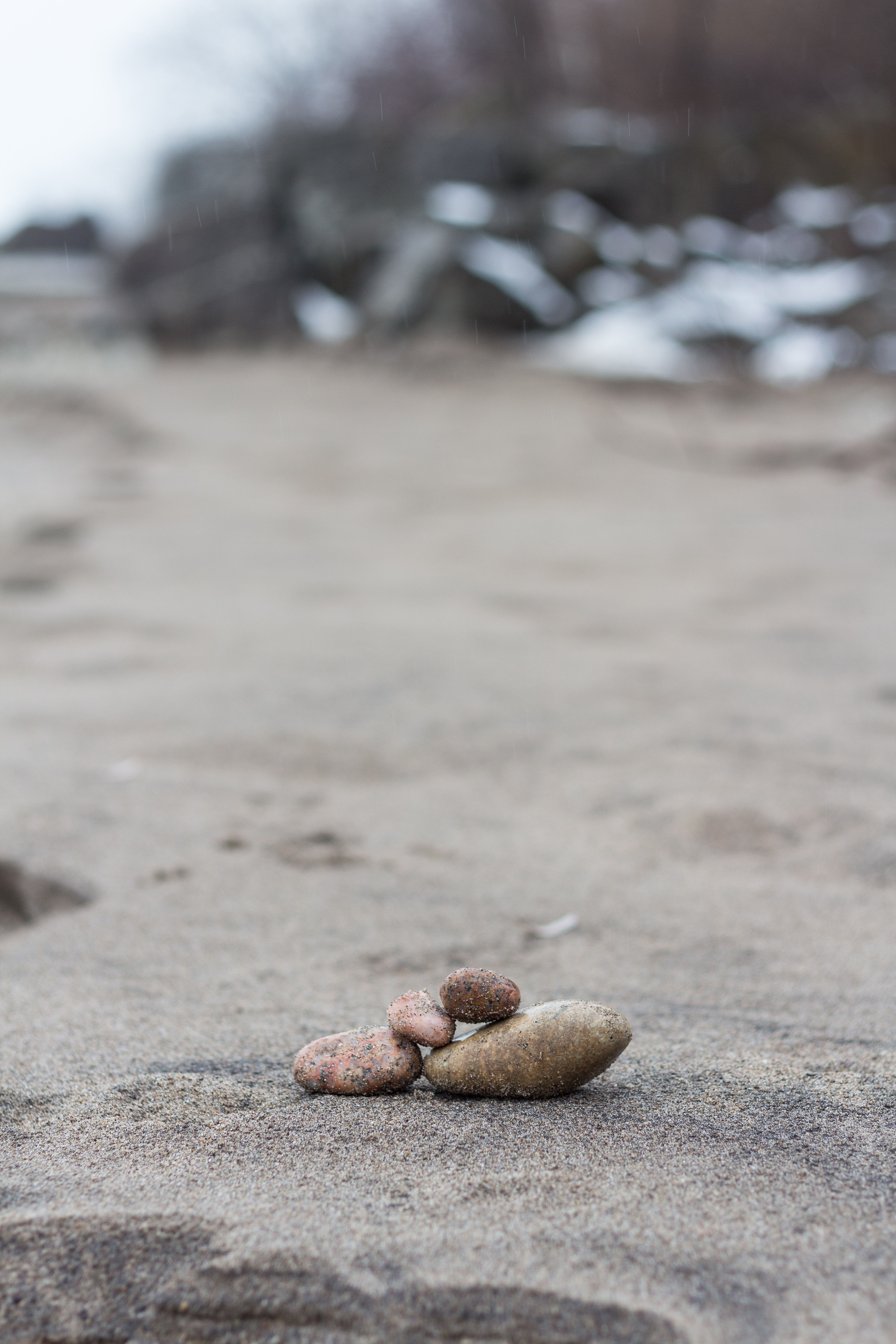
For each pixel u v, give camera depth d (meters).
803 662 2.01
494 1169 0.94
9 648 2.08
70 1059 1.04
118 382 6.12
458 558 2.91
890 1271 0.88
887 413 4.93
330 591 2.55
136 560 2.81
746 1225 0.90
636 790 1.46
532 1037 1.00
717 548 3.00
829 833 1.37
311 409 5.43
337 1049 1.01
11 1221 0.90
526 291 6.37
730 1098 1.00
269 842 1.35
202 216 7.71
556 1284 0.87
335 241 7.16
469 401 5.49
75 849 1.33
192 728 1.65
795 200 6.41
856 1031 1.08
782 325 6.01
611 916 1.24
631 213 6.59
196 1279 0.87
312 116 8.66
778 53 7.64
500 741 1.61
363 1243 0.89
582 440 4.73
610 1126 0.98
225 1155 0.95
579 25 8.23
